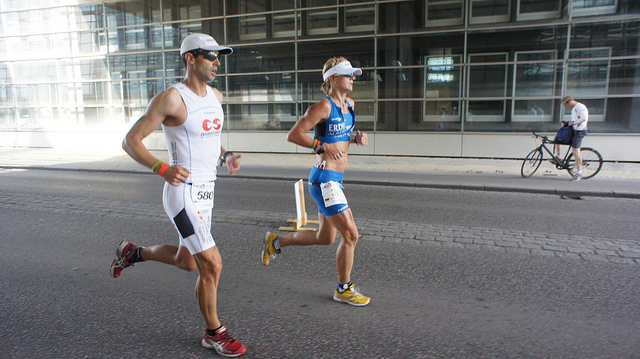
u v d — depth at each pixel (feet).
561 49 43.16
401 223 20.04
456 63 46.47
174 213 8.59
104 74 62.13
